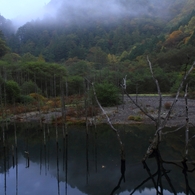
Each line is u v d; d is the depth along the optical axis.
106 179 12.88
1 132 26.28
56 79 56.91
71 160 16.30
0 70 50.41
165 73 68.50
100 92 39.59
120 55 119.00
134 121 29.30
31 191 11.69
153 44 107.50
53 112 36.03
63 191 11.56
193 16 112.25
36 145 20.78
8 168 15.16
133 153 17.08
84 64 77.38
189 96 47.44
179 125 25.28
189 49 77.25
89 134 23.97
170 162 14.91
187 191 11.42
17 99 41.41
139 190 11.59
